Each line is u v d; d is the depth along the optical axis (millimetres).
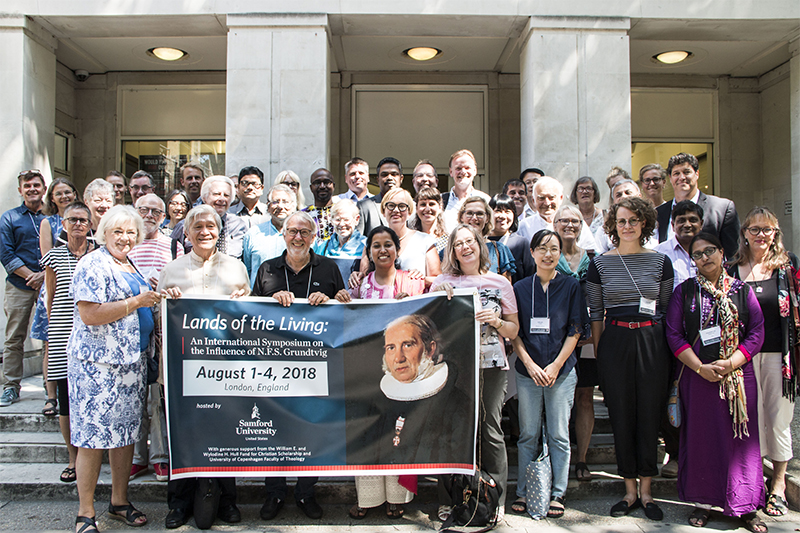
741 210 9922
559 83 7082
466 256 3748
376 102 9531
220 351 3566
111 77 9664
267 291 3795
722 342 3678
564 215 4289
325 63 6938
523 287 3920
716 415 3691
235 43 6910
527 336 3830
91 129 9672
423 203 4582
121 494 3668
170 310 3535
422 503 4051
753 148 9930
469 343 3590
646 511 3795
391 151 9539
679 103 9906
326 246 4617
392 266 3846
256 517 3801
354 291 3977
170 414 3516
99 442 3367
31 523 3689
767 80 9656
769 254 3965
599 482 4160
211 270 3721
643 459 3775
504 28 7371
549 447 3902
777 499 3875
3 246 5383
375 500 3709
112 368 3412
